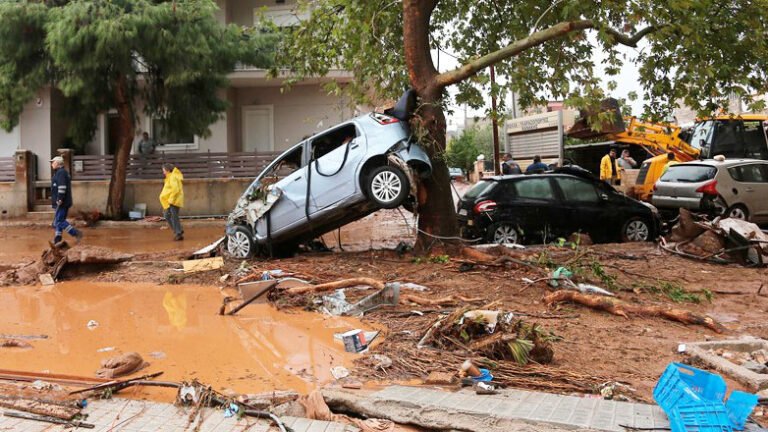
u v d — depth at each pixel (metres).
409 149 9.74
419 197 10.20
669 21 9.14
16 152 19.88
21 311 7.39
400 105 9.98
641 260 10.11
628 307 6.82
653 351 5.55
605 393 4.42
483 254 9.59
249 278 8.75
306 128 22.48
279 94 22.52
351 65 12.22
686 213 11.08
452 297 7.32
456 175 28.80
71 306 7.65
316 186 10.07
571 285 7.62
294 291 7.72
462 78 9.71
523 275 8.52
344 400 4.21
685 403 3.65
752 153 18.14
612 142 19.59
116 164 18.89
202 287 8.78
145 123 22.25
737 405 3.70
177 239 14.71
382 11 11.30
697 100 10.01
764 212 14.73
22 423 3.97
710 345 5.49
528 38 9.29
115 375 4.93
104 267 9.88
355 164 9.80
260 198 10.43
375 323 6.47
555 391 4.54
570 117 20.84
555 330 6.16
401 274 8.77
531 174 12.34
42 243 14.39
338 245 13.04
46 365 5.32
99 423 3.98
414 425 3.95
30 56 17.45
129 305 7.68
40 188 20.50
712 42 9.66
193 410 4.17
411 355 5.29
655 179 16.80
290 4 21.67
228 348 5.77
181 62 16.86
